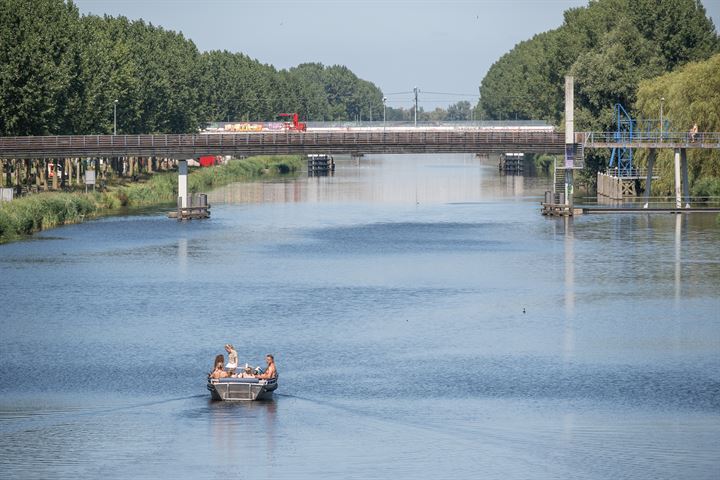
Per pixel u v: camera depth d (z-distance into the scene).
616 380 172.75
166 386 169.75
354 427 150.75
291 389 168.38
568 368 180.00
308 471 134.88
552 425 151.12
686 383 170.88
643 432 148.12
